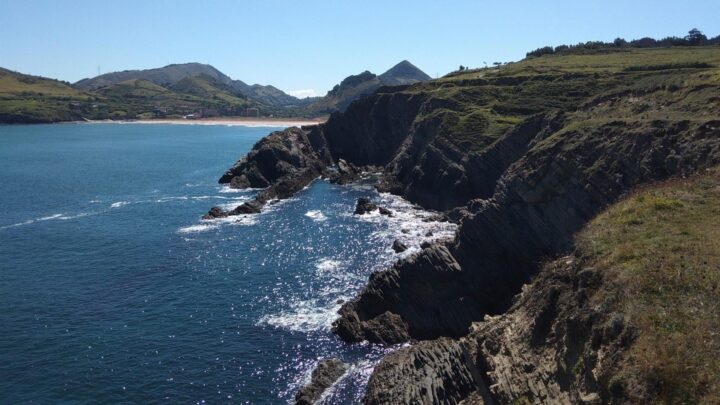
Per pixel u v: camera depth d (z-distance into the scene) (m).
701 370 16.39
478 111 98.56
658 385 16.62
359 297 45.78
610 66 109.88
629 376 17.36
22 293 50.12
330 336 42.34
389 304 44.69
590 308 21.38
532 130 72.50
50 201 91.81
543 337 24.42
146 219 78.94
